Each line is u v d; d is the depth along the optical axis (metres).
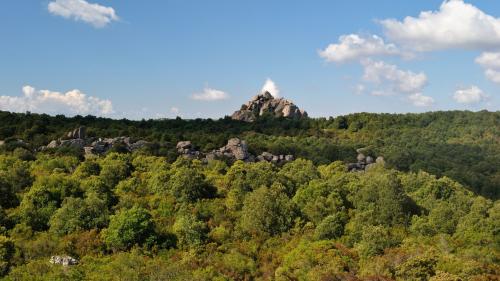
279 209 63.94
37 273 43.72
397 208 67.38
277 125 180.00
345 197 73.62
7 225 55.06
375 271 48.56
